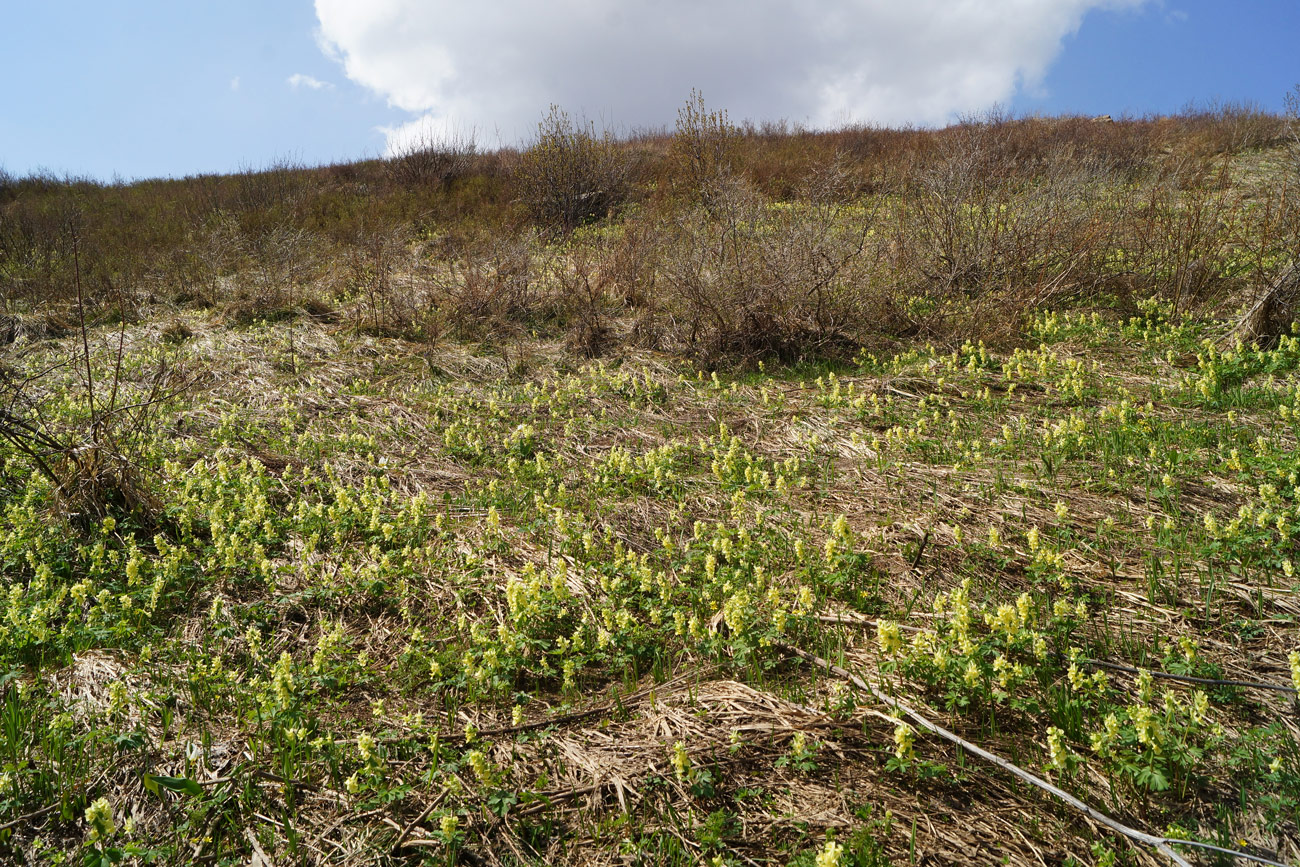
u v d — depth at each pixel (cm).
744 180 1487
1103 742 292
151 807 302
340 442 709
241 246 1498
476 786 308
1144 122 2148
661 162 1986
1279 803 274
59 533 526
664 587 423
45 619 423
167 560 475
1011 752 309
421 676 389
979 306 950
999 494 534
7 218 1706
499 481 636
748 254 1054
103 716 351
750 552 461
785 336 952
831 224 1175
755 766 308
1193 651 345
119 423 681
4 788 298
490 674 370
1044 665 349
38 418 670
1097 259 1048
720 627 408
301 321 1124
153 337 1081
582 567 478
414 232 1697
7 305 1230
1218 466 534
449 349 1016
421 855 279
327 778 317
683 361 943
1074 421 604
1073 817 279
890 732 320
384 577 465
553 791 304
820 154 1923
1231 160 1634
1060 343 871
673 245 1172
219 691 371
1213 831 271
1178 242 986
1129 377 752
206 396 850
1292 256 853
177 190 2203
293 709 351
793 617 393
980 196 1121
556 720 347
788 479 593
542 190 1738
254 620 438
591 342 1002
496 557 498
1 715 340
